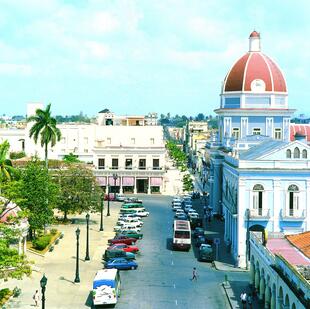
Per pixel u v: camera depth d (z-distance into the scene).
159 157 127.44
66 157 128.12
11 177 68.12
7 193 49.59
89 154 138.75
